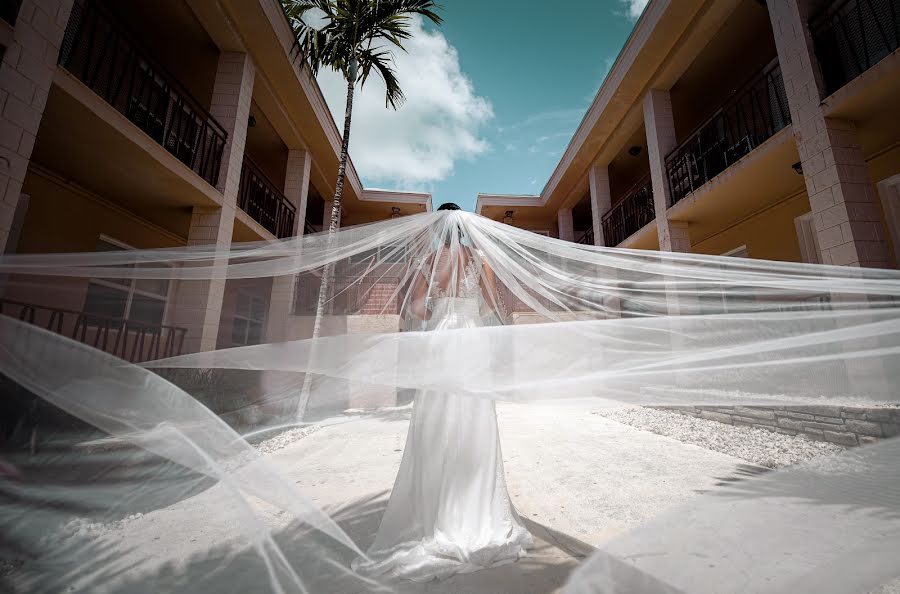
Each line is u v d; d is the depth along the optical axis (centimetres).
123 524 173
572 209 1216
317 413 186
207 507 181
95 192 482
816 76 419
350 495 267
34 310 165
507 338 176
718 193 585
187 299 204
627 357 176
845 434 326
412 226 222
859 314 183
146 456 169
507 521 193
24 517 155
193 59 655
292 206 843
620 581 81
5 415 148
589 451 386
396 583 161
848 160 398
